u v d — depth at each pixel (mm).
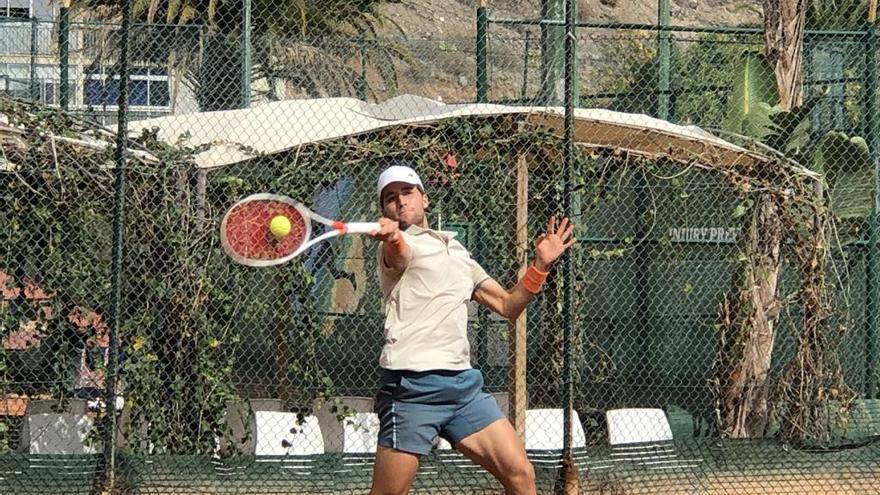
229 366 9391
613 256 10453
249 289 9500
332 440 9664
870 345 11750
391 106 10273
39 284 9273
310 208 9688
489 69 13883
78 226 9297
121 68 8758
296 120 9898
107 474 8688
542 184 9922
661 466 9820
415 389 5746
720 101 13789
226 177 9469
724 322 10672
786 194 10516
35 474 8836
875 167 12023
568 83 9086
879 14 13148
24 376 9320
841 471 10039
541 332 10031
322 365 10984
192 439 9281
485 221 9750
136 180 9258
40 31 16531
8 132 9117
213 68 14062
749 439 10062
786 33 11891
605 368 10336
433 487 9180
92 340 9352
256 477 9180
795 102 11969
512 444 5820
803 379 10406
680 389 11180
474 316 11023
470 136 9734
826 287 10609
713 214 10883
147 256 9273
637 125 10031
